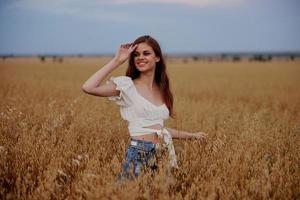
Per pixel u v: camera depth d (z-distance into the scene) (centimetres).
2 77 2758
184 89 2086
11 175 461
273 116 991
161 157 420
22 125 656
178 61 10350
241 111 1123
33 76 3014
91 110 821
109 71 414
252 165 486
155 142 424
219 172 454
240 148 532
